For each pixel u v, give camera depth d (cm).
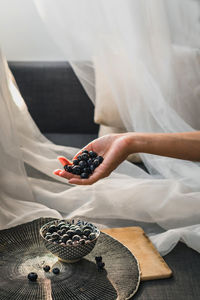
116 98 118
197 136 88
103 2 105
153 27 109
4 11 197
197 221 98
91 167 85
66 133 180
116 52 112
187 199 100
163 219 98
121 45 110
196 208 99
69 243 73
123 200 101
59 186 110
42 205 100
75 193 106
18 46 203
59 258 77
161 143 86
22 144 111
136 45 108
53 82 177
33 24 200
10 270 74
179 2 117
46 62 181
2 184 101
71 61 118
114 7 105
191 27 119
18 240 84
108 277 73
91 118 179
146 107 114
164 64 112
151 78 111
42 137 116
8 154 100
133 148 85
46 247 76
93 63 122
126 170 118
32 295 67
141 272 75
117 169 118
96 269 75
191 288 73
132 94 114
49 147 115
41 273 73
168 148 86
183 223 98
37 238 85
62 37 111
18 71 177
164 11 109
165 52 111
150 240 89
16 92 111
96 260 76
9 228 89
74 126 180
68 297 67
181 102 118
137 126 117
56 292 68
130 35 108
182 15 118
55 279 71
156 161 114
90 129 181
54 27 110
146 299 69
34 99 178
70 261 76
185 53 117
